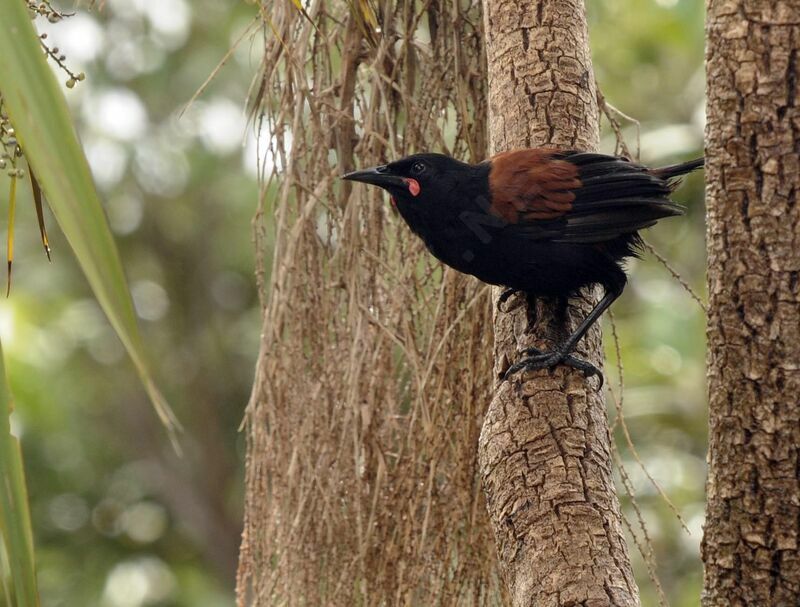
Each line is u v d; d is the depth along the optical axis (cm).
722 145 484
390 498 706
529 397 651
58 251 2108
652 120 1806
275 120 775
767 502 482
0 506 399
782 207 473
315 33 775
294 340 725
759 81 474
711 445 500
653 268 1755
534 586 545
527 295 835
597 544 556
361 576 699
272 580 691
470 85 809
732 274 483
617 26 1845
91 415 2161
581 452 611
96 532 2172
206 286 2344
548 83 778
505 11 786
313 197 742
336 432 716
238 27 2016
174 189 2203
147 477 2253
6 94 364
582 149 811
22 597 398
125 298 354
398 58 787
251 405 724
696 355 1616
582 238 799
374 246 749
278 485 712
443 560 702
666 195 833
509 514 589
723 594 498
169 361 2317
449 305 731
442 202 777
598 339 796
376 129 792
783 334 475
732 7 480
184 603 2100
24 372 1811
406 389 736
